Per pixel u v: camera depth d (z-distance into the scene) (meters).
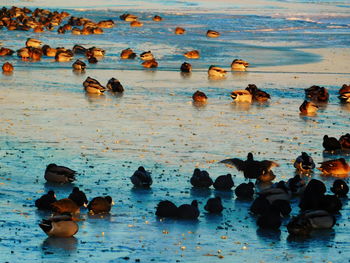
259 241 37.84
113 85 82.69
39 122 65.50
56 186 46.28
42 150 55.44
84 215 41.22
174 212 41.19
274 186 45.12
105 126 64.69
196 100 78.50
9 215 40.22
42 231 37.91
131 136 61.03
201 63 108.81
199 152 56.44
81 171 50.00
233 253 35.56
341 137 59.78
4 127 62.97
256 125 67.38
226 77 96.69
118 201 43.75
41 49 112.38
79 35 145.75
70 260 33.50
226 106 76.56
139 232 38.41
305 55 120.31
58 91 82.00
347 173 51.81
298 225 38.91
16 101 75.00
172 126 65.56
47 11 185.00
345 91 84.25
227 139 61.19
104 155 54.56
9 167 50.28
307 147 59.62
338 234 39.75
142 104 75.94
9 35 141.88
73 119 67.25
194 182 47.31
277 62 112.00
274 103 79.50
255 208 42.16
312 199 43.12
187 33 151.00
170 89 85.94
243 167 48.00
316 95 82.00
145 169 51.06
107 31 153.12
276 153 57.03
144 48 124.56
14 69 97.81
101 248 35.56
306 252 36.31
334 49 130.00
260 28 166.12
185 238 37.69
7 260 33.12
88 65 103.50
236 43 135.25
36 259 33.50
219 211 42.34
